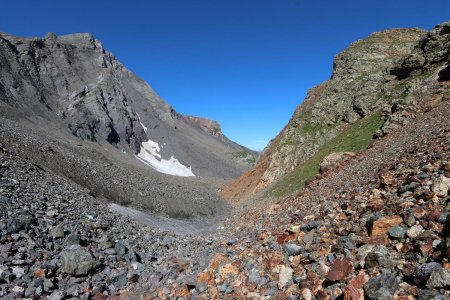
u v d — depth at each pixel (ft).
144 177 215.72
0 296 33.37
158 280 42.57
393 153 73.51
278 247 39.86
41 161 121.60
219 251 52.24
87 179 134.82
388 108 133.39
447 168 36.27
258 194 202.28
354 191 55.67
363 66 210.59
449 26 145.48
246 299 29.58
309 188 99.35
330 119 201.77
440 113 84.58
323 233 37.32
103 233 62.80
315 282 26.43
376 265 24.23
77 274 41.39
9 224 46.93
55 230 51.65
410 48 210.79
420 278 20.33
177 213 163.63
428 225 26.23
